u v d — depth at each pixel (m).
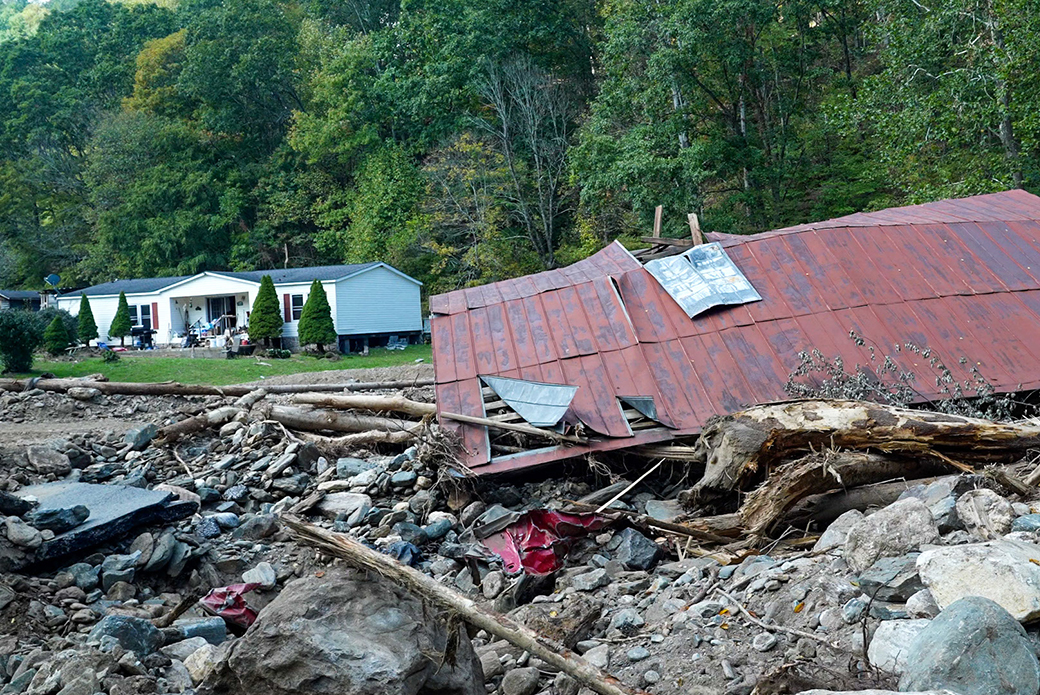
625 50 39.47
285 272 47.72
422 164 64.00
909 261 15.67
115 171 73.69
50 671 6.64
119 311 46.91
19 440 17.27
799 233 16.22
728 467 10.89
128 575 9.76
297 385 21.45
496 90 54.72
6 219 76.19
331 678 5.38
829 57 49.84
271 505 13.67
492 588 9.69
